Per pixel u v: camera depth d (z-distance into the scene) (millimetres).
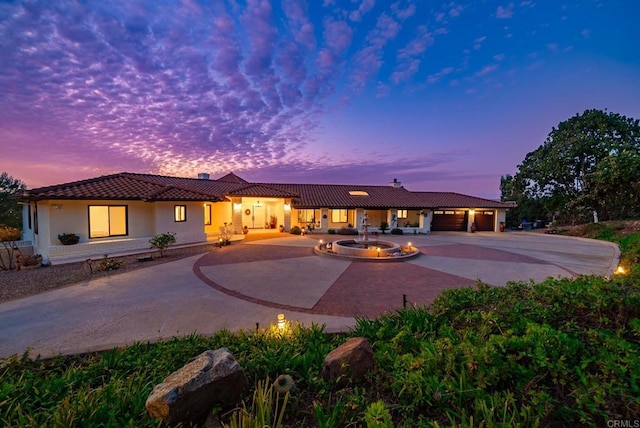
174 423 2615
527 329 3078
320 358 3842
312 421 2734
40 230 14516
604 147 30531
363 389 2979
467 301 4605
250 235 23625
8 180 24453
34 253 15586
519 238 24234
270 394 2773
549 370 2600
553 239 23781
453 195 33781
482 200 31797
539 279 10727
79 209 14352
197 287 9336
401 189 34500
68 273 11172
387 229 27453
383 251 14328
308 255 15125
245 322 6566
